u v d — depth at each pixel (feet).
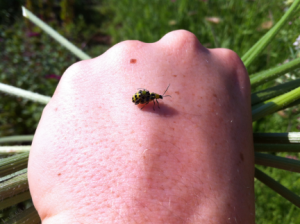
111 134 0.24
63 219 0.21
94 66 0.31
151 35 1.15
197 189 0.22
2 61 1.04
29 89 0.97
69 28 1.31
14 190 0.29
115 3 1.76
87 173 0.23
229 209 0.22
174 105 0.27
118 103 0.27
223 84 0.30
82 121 0.26
